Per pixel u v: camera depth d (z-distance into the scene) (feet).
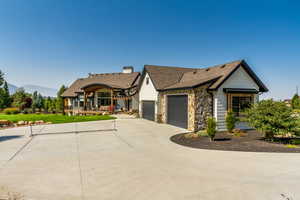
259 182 15.49
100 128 47.34
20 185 15.07
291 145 27.66
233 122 38.68
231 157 22.56
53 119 67.26
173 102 52.54
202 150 26.05
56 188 14.53
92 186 14.88
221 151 25.36
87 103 101.76
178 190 14.12
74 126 50.93
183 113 47.24
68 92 110.32
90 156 23.36
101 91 96.37
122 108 88.84
